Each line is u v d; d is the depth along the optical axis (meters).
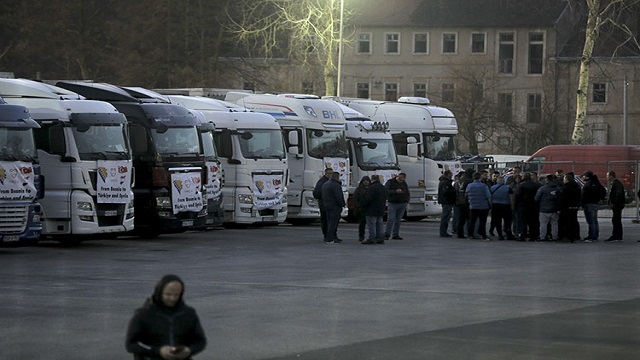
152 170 35.75
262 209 41.84
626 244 37.06
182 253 31.33
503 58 100.25
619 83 97.12
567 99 95.75
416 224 48.75
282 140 42.72
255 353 15.34
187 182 36.44
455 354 15.33
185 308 10.41
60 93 34.00
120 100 37.00
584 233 43.19
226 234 39.66
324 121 44.81
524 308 19.95
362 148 47.19
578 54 98.06
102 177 33.09
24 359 14.83
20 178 30.30
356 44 102.69
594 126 98.06
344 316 18.80
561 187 37.78
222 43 82.88
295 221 47.19
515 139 88.38
